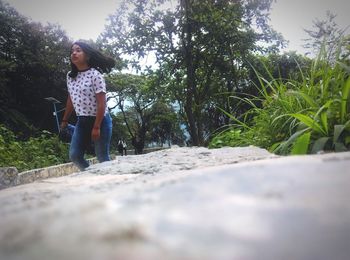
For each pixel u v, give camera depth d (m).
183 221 0.37
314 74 3.70
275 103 4.11
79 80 3.91
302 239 0.34
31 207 0.58
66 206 0.50
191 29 14.53
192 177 0.67
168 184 0.63
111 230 0.35
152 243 0.31
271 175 0.60
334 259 0.31
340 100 3.07
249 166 0.78
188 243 0.31
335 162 0.71
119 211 0.43
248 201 0.45
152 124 26.62
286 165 0.70
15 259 0.32
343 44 3.59
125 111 27.31
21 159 7.88
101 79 3.88
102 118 3.83
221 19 13.88
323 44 3.71
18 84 19.64
